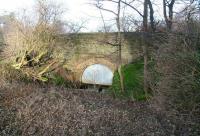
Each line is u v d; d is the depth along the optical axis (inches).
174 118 466.6
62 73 959.0
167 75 471.2
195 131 421.7
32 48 850.1
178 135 414.0
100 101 657.0
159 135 415.8
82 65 1001.5
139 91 734.5
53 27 932.0
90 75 1005.8
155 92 541.6
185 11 561.3
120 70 805.2
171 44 473.4
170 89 462.9
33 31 876.0
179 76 447.8
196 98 431.5
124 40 910.4
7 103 525.7
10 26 882.1
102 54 984.9
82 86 1005.2
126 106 613.6
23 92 614.2
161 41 565.6
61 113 498.0
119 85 812.6
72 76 989.8
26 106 512.7
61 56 939.3
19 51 837.2
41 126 437.4
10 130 417.1
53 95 624.7
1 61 839.7
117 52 935.7
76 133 418.9
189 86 434.3
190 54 434.9
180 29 478.0
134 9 797.2
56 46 941.2
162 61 490.6
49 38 909.2
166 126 450.3
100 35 980.6
